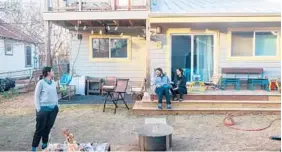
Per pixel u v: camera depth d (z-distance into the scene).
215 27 11.02
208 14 10.11
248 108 8.65
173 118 8.16
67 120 8.04
